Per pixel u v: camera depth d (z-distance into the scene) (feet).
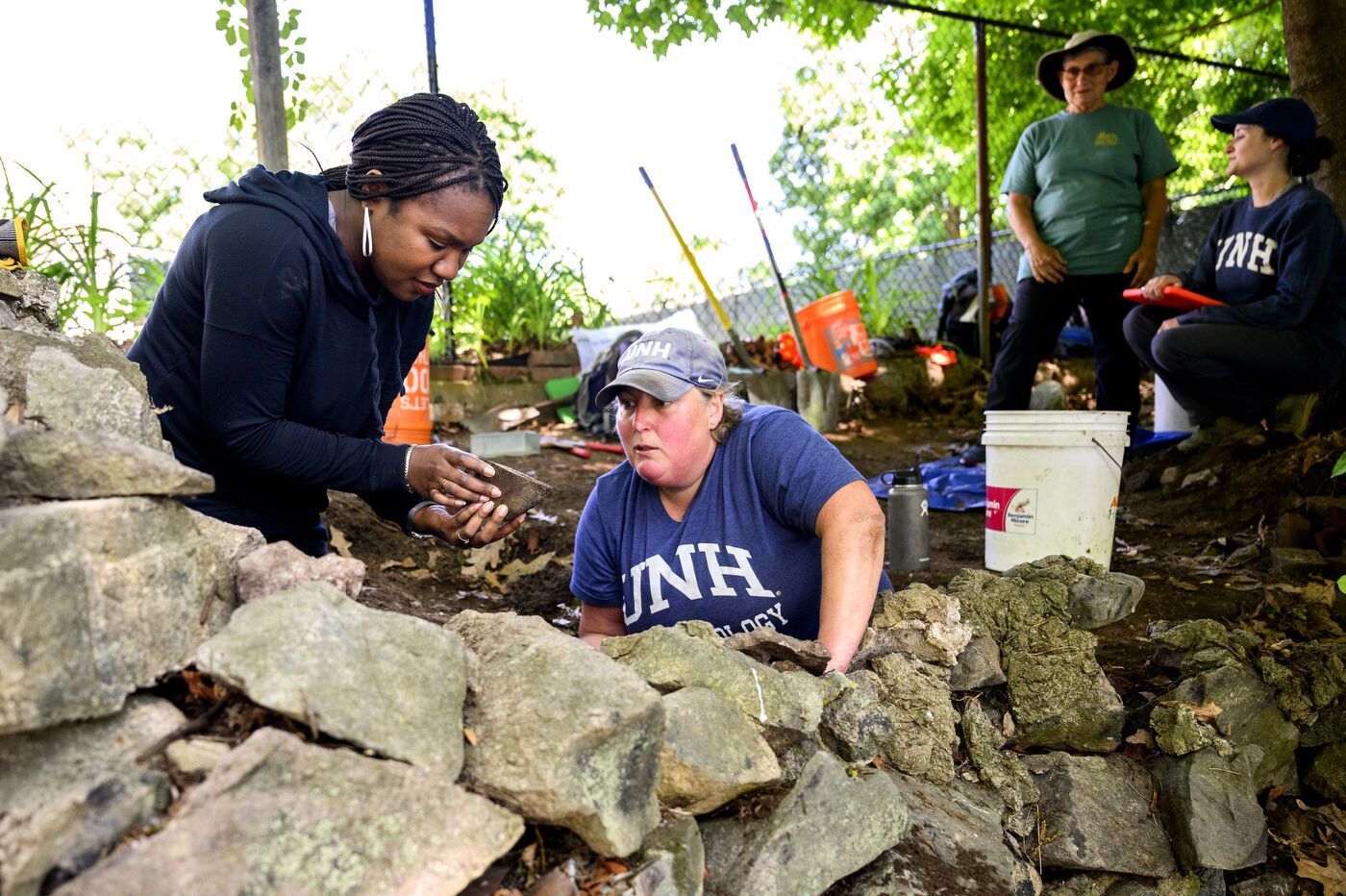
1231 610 10.57
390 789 3.74
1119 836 7.38
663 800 4.93
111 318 14.06
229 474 6.89
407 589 11.43
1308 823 8.50
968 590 7.86
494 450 17.30
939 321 27.12
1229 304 15.57
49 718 3.35
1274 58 33.47
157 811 3.59
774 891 4.89
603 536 7.56
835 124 42.29
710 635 5.92
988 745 7.09
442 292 20.59
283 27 13.75
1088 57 17.37
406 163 5.96
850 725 5.92
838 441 21.30
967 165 38.86
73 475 3.91
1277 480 14.03
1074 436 11.01
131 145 16.93
